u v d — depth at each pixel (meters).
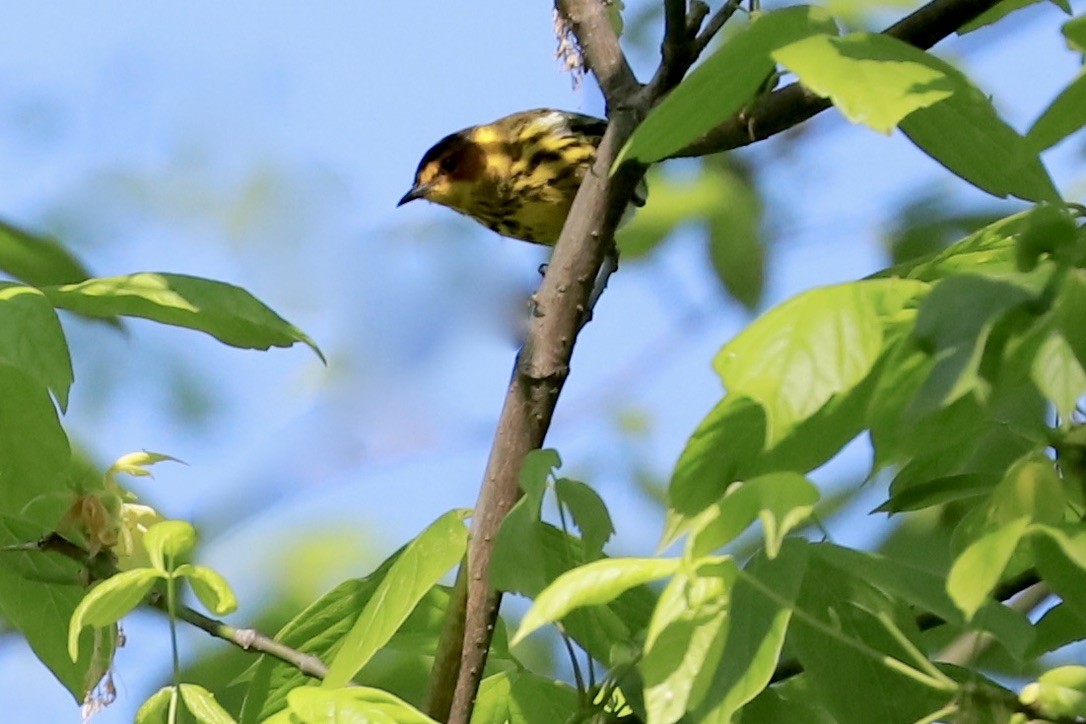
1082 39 4.36
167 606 6.70
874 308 4.30
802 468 4.78
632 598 6.49
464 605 6.36
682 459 4.77
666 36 6.39
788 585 4.62
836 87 4.26
